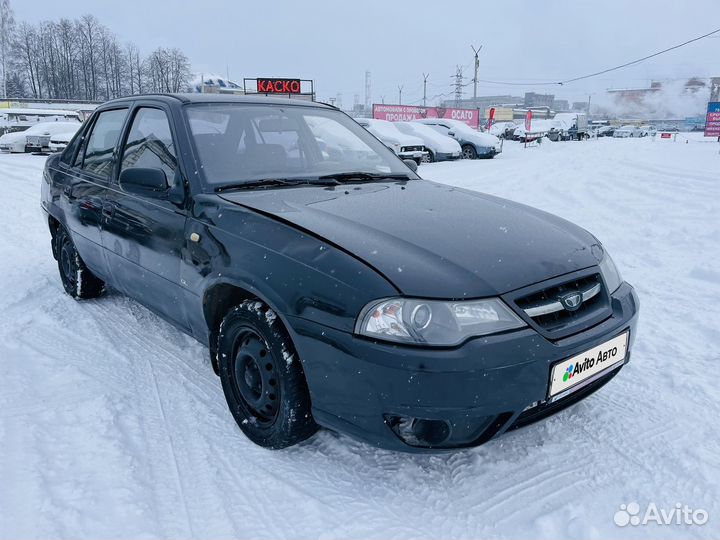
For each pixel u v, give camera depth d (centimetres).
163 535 187
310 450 233
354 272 193
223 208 244
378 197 268
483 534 187
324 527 190
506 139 3762
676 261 507
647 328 365
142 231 289
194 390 281
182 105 293
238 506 201
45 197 439
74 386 283
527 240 226
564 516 194
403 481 213
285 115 322
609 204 780
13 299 409
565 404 216
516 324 190
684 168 1166
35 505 198
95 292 405
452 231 225
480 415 184
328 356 194
